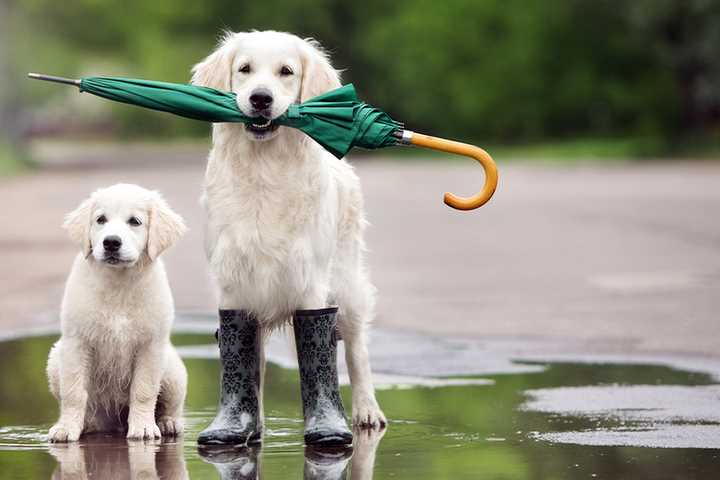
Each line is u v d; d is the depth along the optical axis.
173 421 9.25
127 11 87.75
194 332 14.55
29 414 9.80
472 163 66.31
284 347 13.43
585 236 25.62
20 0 76.75
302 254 8.76
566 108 80.25
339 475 7.47
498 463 7.69
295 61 8.98
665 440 8.37
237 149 8.77
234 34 9.25
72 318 8.98
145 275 9.12
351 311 9.63
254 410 8.88
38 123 131.75
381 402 10.18
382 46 84.00
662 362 11.98
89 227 9.13
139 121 116.56
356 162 70.31
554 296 16.95
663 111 78.50
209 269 9.05
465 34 80.94
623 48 78.19
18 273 20.30
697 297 16.38
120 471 7.71
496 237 26.00
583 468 7.49
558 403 9.95
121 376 9.20
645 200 35.06
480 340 13.51
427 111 83.31
